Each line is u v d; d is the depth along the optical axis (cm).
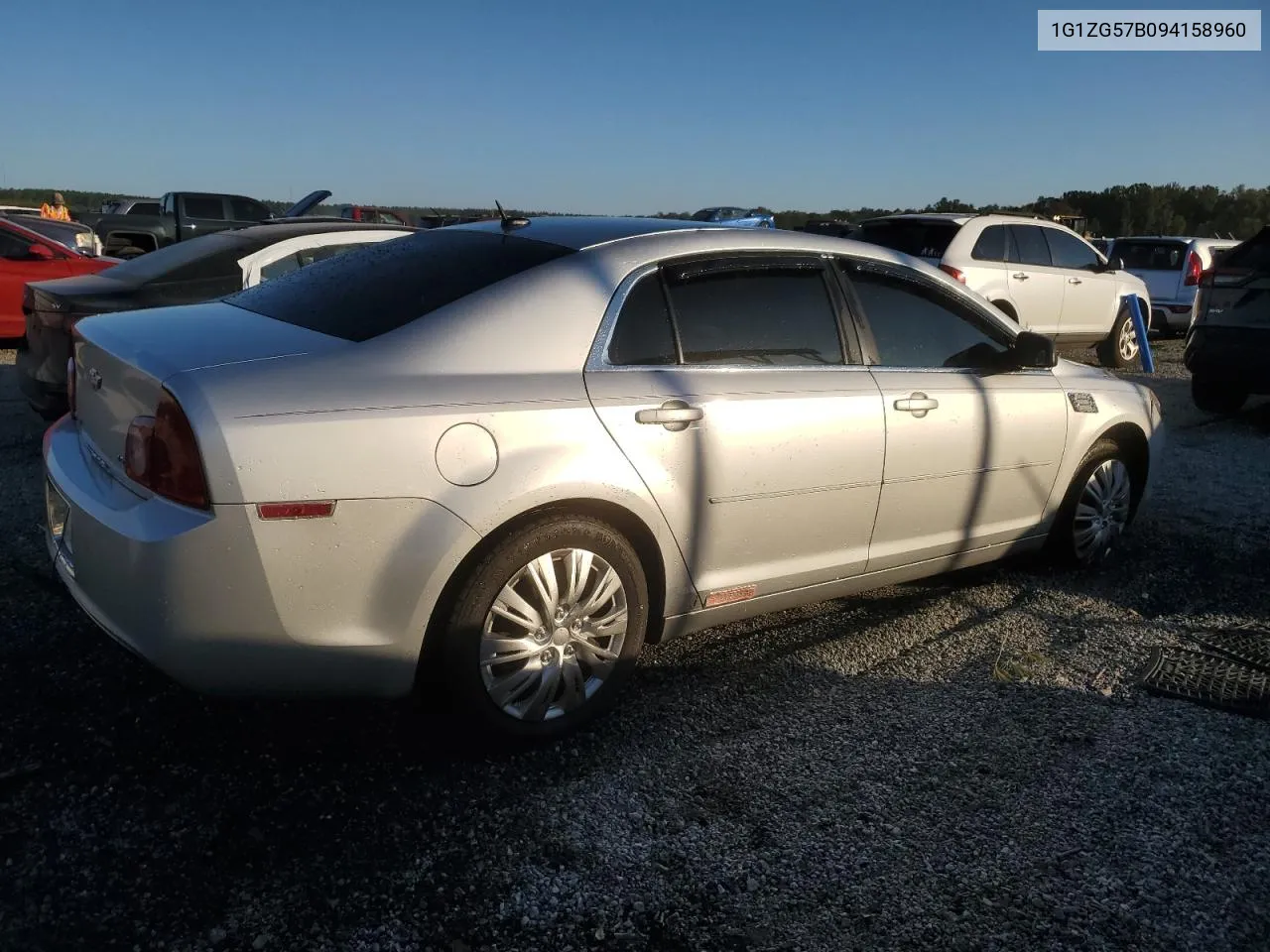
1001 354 418
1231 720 336
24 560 422
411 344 281
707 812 278
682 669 365
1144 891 251
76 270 1014
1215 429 843
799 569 355
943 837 269
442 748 304
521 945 226
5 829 255
